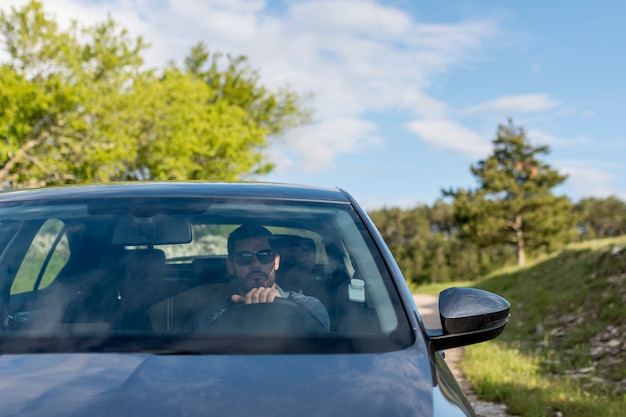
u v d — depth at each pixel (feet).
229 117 108.68
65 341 8.10
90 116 76.74
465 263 399.85
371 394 7.16
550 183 259.19
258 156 112.88
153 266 9.43
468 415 7.44
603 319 43.52
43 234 10.10
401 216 624.18
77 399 6.78
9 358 7.74
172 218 9.96
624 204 579.48
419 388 7.44
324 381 7.34
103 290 9.05
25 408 6.63
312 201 10.84
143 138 88.99
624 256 54.95
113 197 10.55
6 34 73.41
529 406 23.22
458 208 262.06
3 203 10.65
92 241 9.70
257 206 10.40
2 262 9.70
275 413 6.68
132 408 6.64
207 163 103.91
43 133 73.87
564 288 56.29
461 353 37.83
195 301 9.13
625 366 32.94
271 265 9.55
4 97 69.10
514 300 60.80
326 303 9.22
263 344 8.14
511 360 33.88
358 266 9.71
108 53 77.05
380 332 8.66
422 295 101.86
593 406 23.61
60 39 73.77
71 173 78.33
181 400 6.79
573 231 261.65
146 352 7.88
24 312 8.79
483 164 264.93
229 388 7.06
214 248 10.46
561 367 33.83
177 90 94.73
